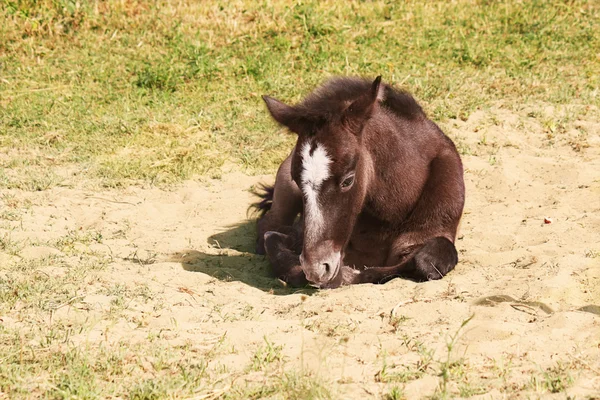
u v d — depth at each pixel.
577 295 8.71
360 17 20.66
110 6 20.69
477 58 18.58
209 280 9.55
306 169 8.49
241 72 18.00
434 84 17.11
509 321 7.90
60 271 9.42
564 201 12.26
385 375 6.75
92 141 15.07
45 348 7.30
